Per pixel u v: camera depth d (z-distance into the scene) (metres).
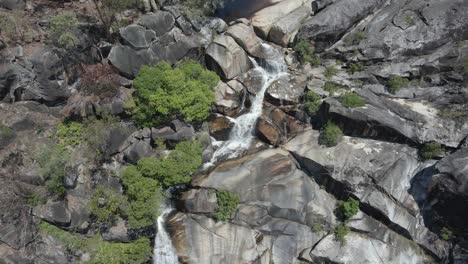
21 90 27.23
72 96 28.56
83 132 28.20
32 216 25.72
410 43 31.38
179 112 28.88
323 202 27.95
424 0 33.03
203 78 30.53
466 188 24.17
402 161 27.89
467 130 27.47
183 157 27.47
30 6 29.23
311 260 26.81
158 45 30.73
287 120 30.34
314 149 28.64
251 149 29.67
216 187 27.28
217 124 30.64
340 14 33.28
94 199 26.81
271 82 31.86
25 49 27.14
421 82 30.39
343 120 28.47
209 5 34.12
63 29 27.09
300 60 33.41
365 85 31.00
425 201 27.05
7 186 25.53
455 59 29.95
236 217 26.92
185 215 27.28
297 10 35.66
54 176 25.81
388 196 27.16
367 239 27.05
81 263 25.83
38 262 25.23
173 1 32.66
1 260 24.59
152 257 26.89
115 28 30.16
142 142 28.72
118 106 28.83
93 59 29.59
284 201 27.33
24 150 26.61
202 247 26.31
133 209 26.34
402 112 28.70
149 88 28.78
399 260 26.62
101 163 28.22
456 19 30.94
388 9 34.06
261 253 26.64
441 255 26.50
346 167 27.67
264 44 34.16
